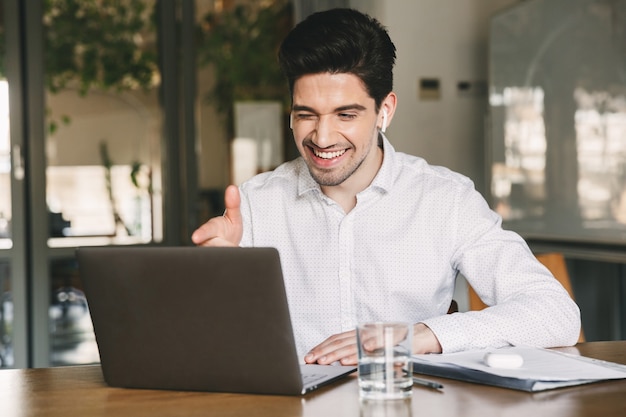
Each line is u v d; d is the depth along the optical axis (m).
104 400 1.35
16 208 4.77
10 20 4.75
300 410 1.25
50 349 4.82
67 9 4.86
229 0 5.09
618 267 4.00
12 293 4.77
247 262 1.29
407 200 2.00
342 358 1.54
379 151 2.01
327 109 1.70
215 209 5.10
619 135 3.32
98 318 1.41
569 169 3.64
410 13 4.61
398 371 1.31
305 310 2.03
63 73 4.86
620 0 3.30
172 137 5.04
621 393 1.33
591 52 3.48
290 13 5.13
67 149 4.87
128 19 4.98
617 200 3.34
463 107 4.68
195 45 5.07
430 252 1.98
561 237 3.72
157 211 5.03
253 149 5.12
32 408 1.32
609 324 4.04
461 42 4.66
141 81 5.00
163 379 1.39
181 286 1.34
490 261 1.91
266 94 5.13
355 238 1.99
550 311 1.68
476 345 1.61
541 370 1.41
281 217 2.05
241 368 1.34
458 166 4.68
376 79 1.71
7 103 4.76
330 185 1.79
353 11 1.72
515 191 4.07
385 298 1.98
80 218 4.90
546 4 3.78
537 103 3.87
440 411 1.24
